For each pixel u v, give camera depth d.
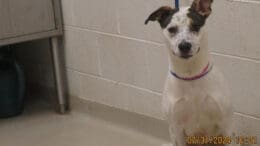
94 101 3.60
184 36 2.07
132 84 3.26
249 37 2.56
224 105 2.21
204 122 2.26
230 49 2.65
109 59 3.36
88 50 3.50
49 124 3.63
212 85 2.19
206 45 2.16
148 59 3.09
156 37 2.98
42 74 4.03
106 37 3.32
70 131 3.47
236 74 2.67
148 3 2.96
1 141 3.42
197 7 2.15
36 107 3.96
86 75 3.59
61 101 3.77
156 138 3.18
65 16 3.58
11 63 3.82
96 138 3.31
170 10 2.20
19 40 3.48
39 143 3.34
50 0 3.54
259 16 2.49
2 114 3.81
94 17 3.36
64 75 3.78
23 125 3.66
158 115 3.14
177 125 2.30
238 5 2.55
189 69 2.16
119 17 3.18
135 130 3.32
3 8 3.37
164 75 3.02
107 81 3.44
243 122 2.71
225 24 2.63
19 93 3.81
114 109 3.45
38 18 3.52
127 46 3.20
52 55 3.70
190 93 2.20
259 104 2.61
